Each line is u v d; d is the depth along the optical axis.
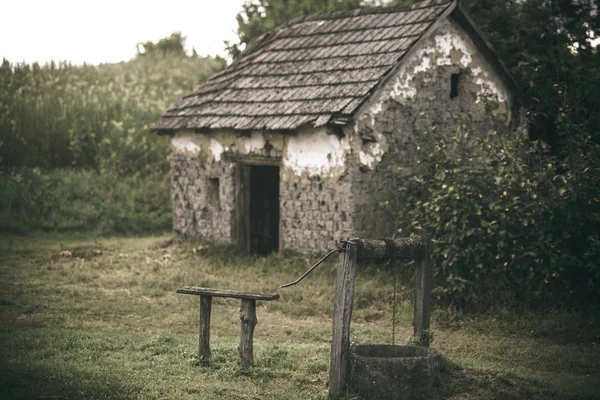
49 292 11.77
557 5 16.02
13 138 21.95
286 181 14.16
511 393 7.16
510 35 16.22
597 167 11.10
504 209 10.90
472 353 9.02
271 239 15.95
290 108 14.00
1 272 13.15
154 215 19.16
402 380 6.83
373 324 10.53
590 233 10.87
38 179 20.12
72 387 6.75
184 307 11.16
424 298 7.81
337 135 13.15
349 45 15.05
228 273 13.48
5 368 7.24
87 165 22.00
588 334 9.94
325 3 23.55
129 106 24.77
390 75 13.41
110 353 8.23
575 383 7.72
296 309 11.16
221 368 7.61
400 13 15.21
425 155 13.65
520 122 15.71
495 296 10.96
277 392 6.97
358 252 6.97
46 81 26.58
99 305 10.97
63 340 8.55
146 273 13.50
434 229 11.48
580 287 10.98
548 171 11.20
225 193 15.41
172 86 29.05
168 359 7.96
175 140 16.73
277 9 23.55
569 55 15.21
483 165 11.88
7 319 9.93
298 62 15.52
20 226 17.58
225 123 14.77
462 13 14.45
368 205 13.34
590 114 14.76
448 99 14.60
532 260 10.94
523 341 9.65
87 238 17.27
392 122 13.66
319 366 7.76
